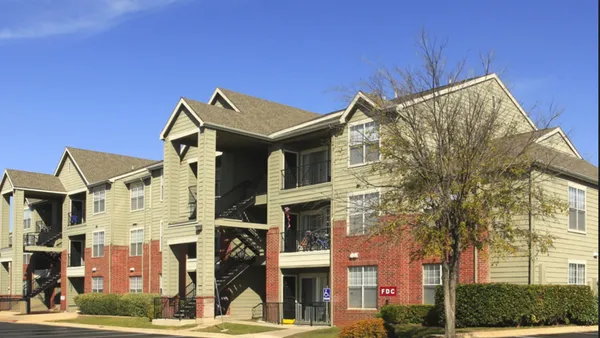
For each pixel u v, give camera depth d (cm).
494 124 2373
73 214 5759
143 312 4316
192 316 3572
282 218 3634
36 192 5669
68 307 5562
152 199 4862
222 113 3738
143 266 4869
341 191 3294
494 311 2581
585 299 2841
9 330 3603
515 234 2186
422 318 2827
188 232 3616
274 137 3694
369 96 2447
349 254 3241
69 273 5581
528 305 2608
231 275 3738
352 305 3222
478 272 2820
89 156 5772
